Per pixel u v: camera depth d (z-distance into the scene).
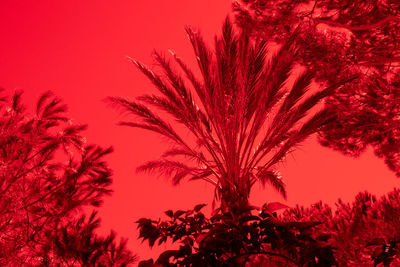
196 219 2.25
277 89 8.66
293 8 10.02
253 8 10.48
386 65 10.16
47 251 5.11
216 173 9.15
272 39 10.78
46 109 9.65
